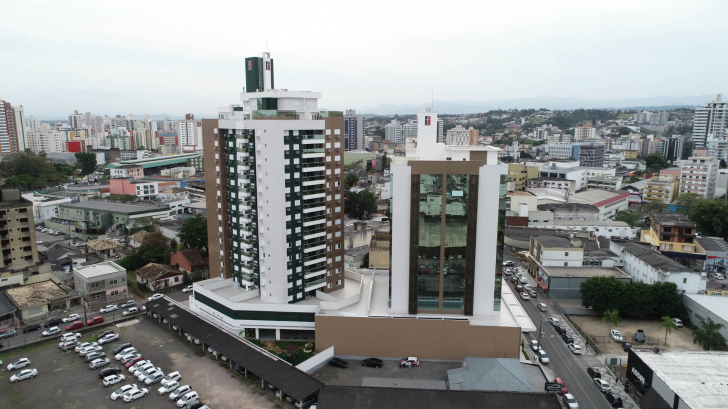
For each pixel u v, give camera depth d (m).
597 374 84.44
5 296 109.44
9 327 102.19
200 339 92.12
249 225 97.38
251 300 97.38
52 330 99.62
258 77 101.81
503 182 83.31
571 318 110.88
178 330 101.69
